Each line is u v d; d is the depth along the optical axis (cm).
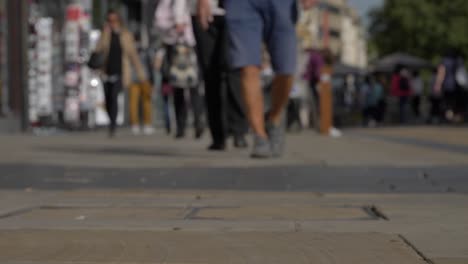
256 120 899
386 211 481
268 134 924
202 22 922
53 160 911
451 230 411
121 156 985
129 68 1886
